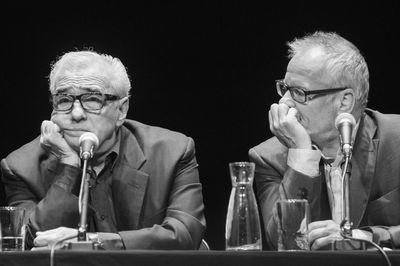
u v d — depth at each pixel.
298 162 5.41
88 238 4.73
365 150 5.80
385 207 5.75
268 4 8.50
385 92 8.38
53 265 3.87
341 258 4.00
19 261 3.87
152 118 8.61
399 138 5.87
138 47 8.57
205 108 8.59
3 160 5.99
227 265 3.96
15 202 5.88
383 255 4.01
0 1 8.46
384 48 8.36
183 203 5.71
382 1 8.34
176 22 8.58
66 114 5.61
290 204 4.47
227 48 8.57
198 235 5.61
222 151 8.57
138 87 8.59
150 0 8.55
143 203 5.77
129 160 5.84
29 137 8.52
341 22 8.40
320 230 4.79
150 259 3.93
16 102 8.51
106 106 5.64
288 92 5.74
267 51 8.52
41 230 5.36
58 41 8.50
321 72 5.66
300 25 8.45
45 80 8.49
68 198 5.43
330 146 5.78
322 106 5.68
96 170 5.76
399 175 5.79
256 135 8.54
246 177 4.59
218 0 8.55
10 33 8.48
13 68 8.50
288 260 3.98
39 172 5.89
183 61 8.60
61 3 8.49
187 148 5.95
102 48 8.53
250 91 8.55
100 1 8.52
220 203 8.54
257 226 4.57
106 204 5.77
